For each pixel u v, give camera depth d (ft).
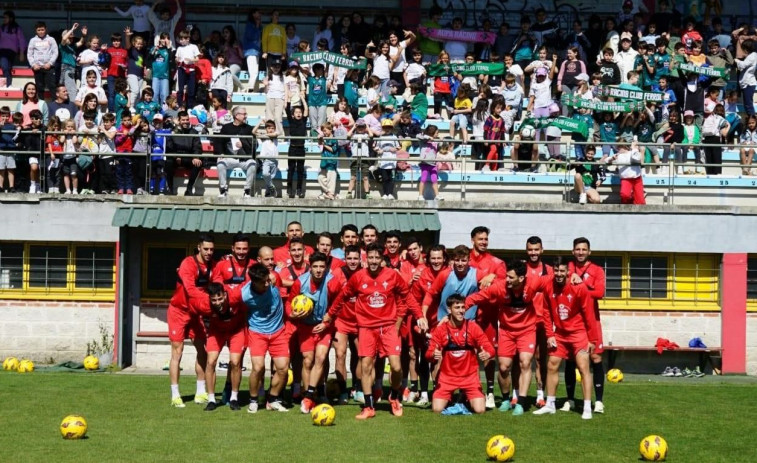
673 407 55.21
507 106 86.63
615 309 75.41
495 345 54.03
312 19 99.96
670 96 87.86
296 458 41.86
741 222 74.79
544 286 51.49
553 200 78.89
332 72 89.30
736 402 57.11
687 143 82.48
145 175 74.23
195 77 86.48
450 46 93.45
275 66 85.05
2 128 75.05
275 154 76.84
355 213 73.26
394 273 50.83
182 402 53.31
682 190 80.43
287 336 51.42
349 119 82.43
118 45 88.69
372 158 74.64
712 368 75.15
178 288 52.60
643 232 74.43
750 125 86.58
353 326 52.65
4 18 93.35
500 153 80.79
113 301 73.20
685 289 75.72
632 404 55.93
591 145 78.79
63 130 77.61
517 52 91.40
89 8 98.78
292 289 51.49
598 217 74.43
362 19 93.56
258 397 53.42
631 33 93.86
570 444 45.44
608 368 75.41
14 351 73.10
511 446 42.22
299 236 52.70
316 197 77.00
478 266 54.39
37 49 87.76
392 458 42.06
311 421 49.24
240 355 51.65
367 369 50.67
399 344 51.06
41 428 47.19
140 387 59.52
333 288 51.29
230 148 76.07
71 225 72.38
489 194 78.59
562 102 85.76
